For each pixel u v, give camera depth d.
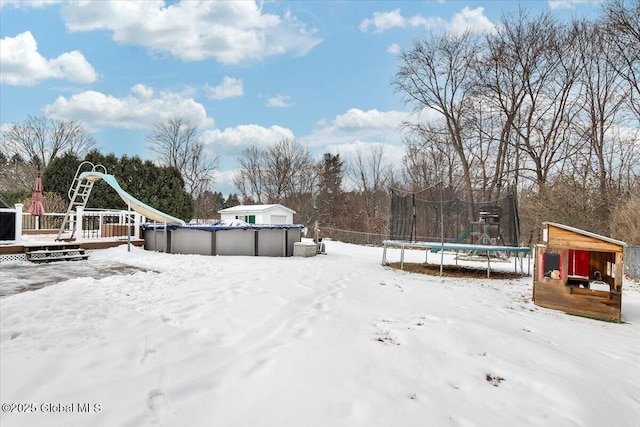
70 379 2.53
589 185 14.35
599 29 17.70
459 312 4.91
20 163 33.59
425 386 2.64
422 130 25.14
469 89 22.14
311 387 2.48
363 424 2.12
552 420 2.33
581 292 5.78
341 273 8.22
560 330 4.61
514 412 2.39
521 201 17.86
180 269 8.12
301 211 39.62
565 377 2.93
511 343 3.61
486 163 24.16
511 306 6.02
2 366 2.63
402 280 8.07
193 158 40.00
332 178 40.31
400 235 11.29
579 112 19.20
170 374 2.64
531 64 19.88
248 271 7.79
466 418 2.27
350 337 3.46
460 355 3.23
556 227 6.04
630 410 2.56
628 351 3.96
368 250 17.28
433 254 15.41
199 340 3.31
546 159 20.41
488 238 10.77
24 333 3.24
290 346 3.18
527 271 10.66
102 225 14.02
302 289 5.72
